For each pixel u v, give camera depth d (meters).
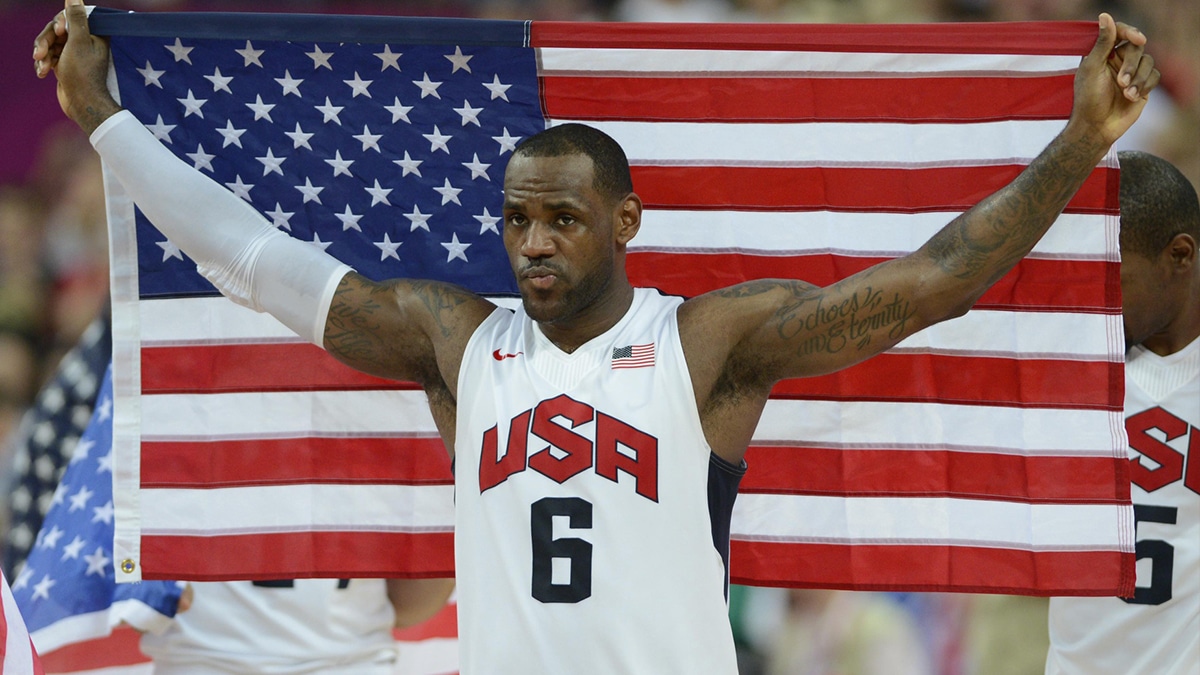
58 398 20.77
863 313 12.94
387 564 16.47
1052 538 15.71
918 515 16.02
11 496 20.80
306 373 16.42
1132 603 17.16
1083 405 15.70
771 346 13.11
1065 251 15.65
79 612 18.64
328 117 15.91
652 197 16.02
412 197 16.06
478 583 12.98
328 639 19.20
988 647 22.75
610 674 12.55
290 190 15.99
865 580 16.05
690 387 12.96
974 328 15.84
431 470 16.45
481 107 15.91
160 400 16.38
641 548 12.70
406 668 22.33
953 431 15.94
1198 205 17.09
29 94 39.59
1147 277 16.75
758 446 16.23
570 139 12.98
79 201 39.41
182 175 14.57
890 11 39.78
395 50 15.73
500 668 12.72
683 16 40.62
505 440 13.05
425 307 13.88
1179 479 17.06
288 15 15.38
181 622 19.12
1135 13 38.97
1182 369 17.22
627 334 13.31
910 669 28.47
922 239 15.83
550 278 12.77
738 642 31.17
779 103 15.86
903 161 15.80
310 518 16.44
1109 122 13.34
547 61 15.75
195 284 16.31
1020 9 39.72
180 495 16.38
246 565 16.38
